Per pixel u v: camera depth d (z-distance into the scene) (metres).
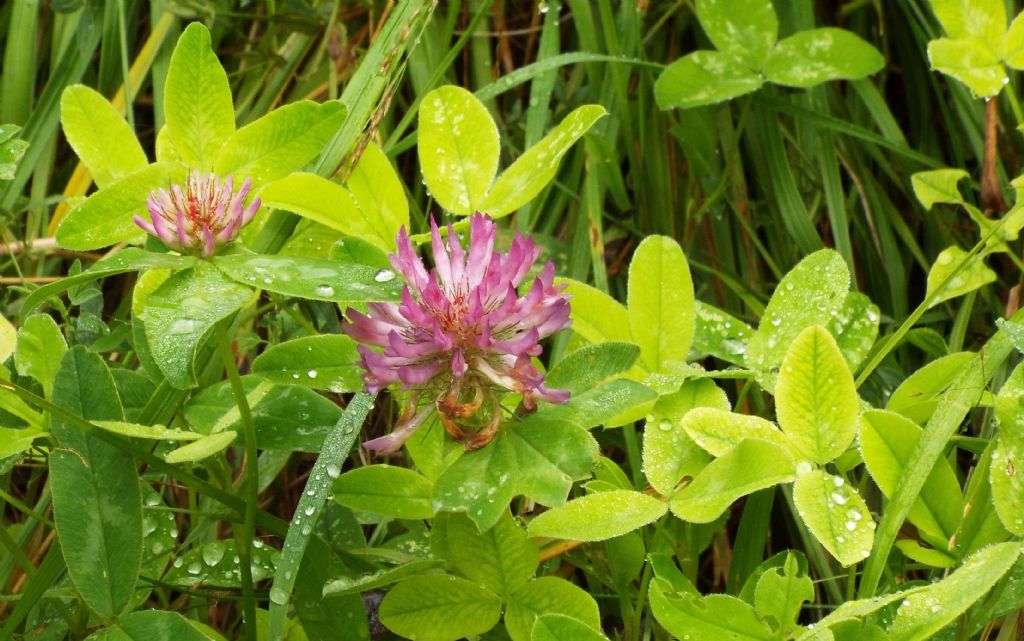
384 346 0.30
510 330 0.30
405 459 0.39
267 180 0.34
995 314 0.41
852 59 0.40
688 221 0.42
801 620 0.37
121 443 0.31
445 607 0.31
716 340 0.35
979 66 0.38
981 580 0.28
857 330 0.35
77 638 0.33
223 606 0.38
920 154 0.42
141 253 0.31
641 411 0.33
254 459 0.32
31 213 0.42
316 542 0.31
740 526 0.35
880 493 0.37
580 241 0.41
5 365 0.33
